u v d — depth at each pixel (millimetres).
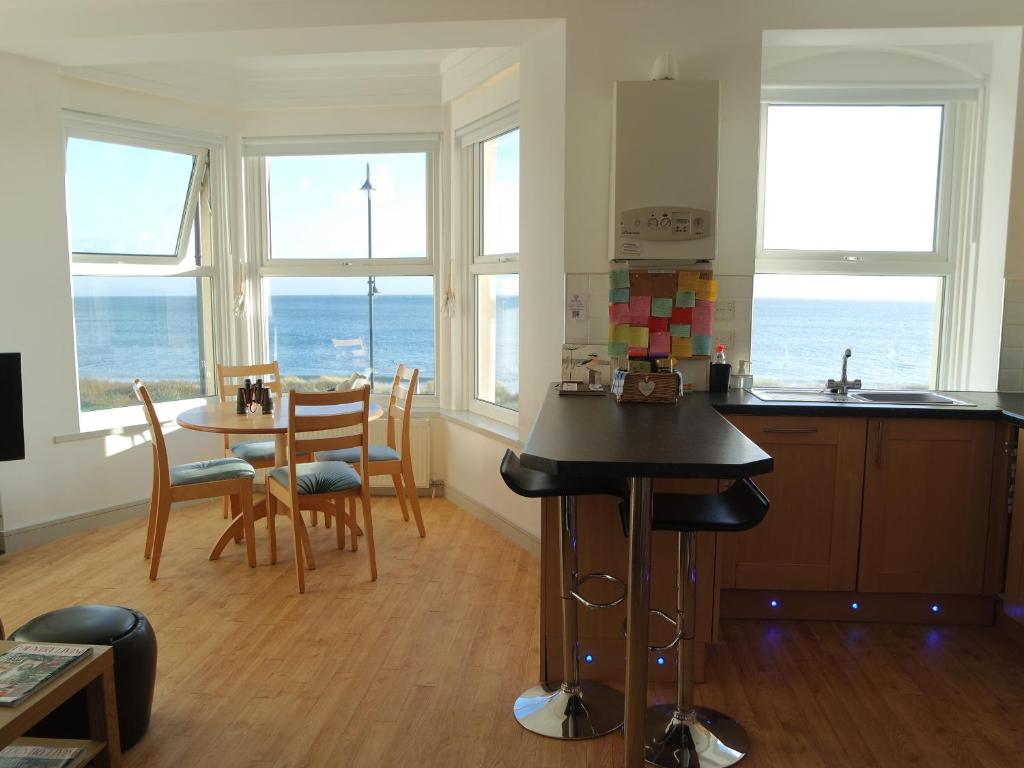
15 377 2346
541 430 2277
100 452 4398
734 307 3498
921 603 3207
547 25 3502
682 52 3387
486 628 3146
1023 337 3537
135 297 4695
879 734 2398
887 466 3092
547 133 3625
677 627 2324
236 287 5109
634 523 1983
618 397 2992
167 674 2756
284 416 4004
